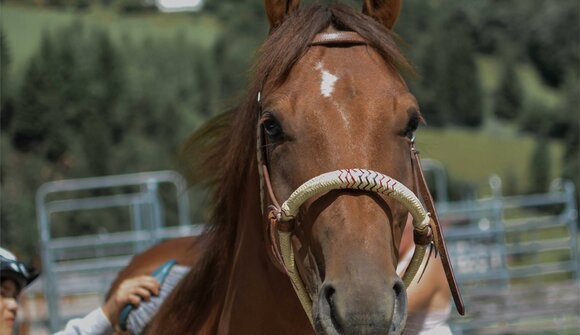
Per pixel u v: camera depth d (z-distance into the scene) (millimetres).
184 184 4230
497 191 14500
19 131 34469
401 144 2943
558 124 74188
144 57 49000
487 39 86812
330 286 2664
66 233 29219
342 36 3141
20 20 38281
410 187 2979
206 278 3711
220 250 3605
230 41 51812
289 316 3242
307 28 3133
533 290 12844
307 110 2918
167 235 11359
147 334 4012
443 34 73812
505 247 13422
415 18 73812
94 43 42719
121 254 17766
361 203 2771
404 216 2936
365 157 2840
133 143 39188
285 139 2941
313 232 2811
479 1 87375
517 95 78188
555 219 14922
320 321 2668
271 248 3096
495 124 74438
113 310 4301
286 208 2857
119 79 42219
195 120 45094
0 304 4133
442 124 72312
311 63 3055
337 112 2898
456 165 64312
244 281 3332
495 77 81438
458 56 73062
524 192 62688
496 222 13398
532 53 86250
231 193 3473
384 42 3148
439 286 4250
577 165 62625
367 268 2641
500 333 12211
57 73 36688
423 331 4219
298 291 2928
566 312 12523
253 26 52719
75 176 35594
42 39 37094
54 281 11023
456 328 11422
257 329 3318
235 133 3395
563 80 82750
